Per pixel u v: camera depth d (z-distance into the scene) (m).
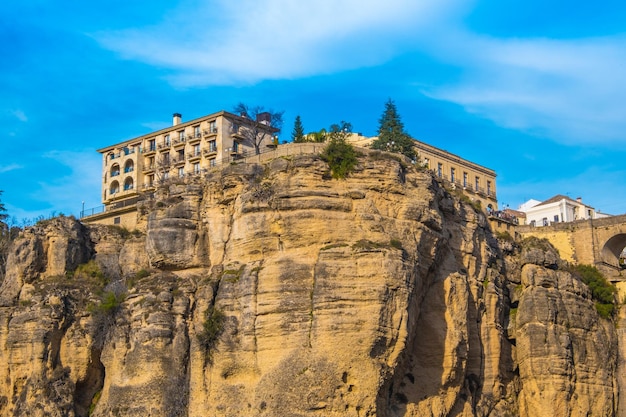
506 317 116.56
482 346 109.81
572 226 132.00
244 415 92.62
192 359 98.38
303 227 96.56
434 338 100.94
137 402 98.62
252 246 98.44
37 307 107.06
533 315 114.88
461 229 110.44
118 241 116.81
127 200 126.50
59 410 103.50
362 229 96.88
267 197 98.75
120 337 103.19
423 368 100.44
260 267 96.38
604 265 129.25
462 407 104.00
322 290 92.81
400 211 99.81
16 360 106.69
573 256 131.00
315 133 113.75
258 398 91.81
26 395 104.44
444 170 135.62
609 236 129.50
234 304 97.06
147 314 101.12
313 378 90.25
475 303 109.00
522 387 114.44
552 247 127.19
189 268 106.12
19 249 112.62
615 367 119.94
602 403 115.69
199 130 131.00
